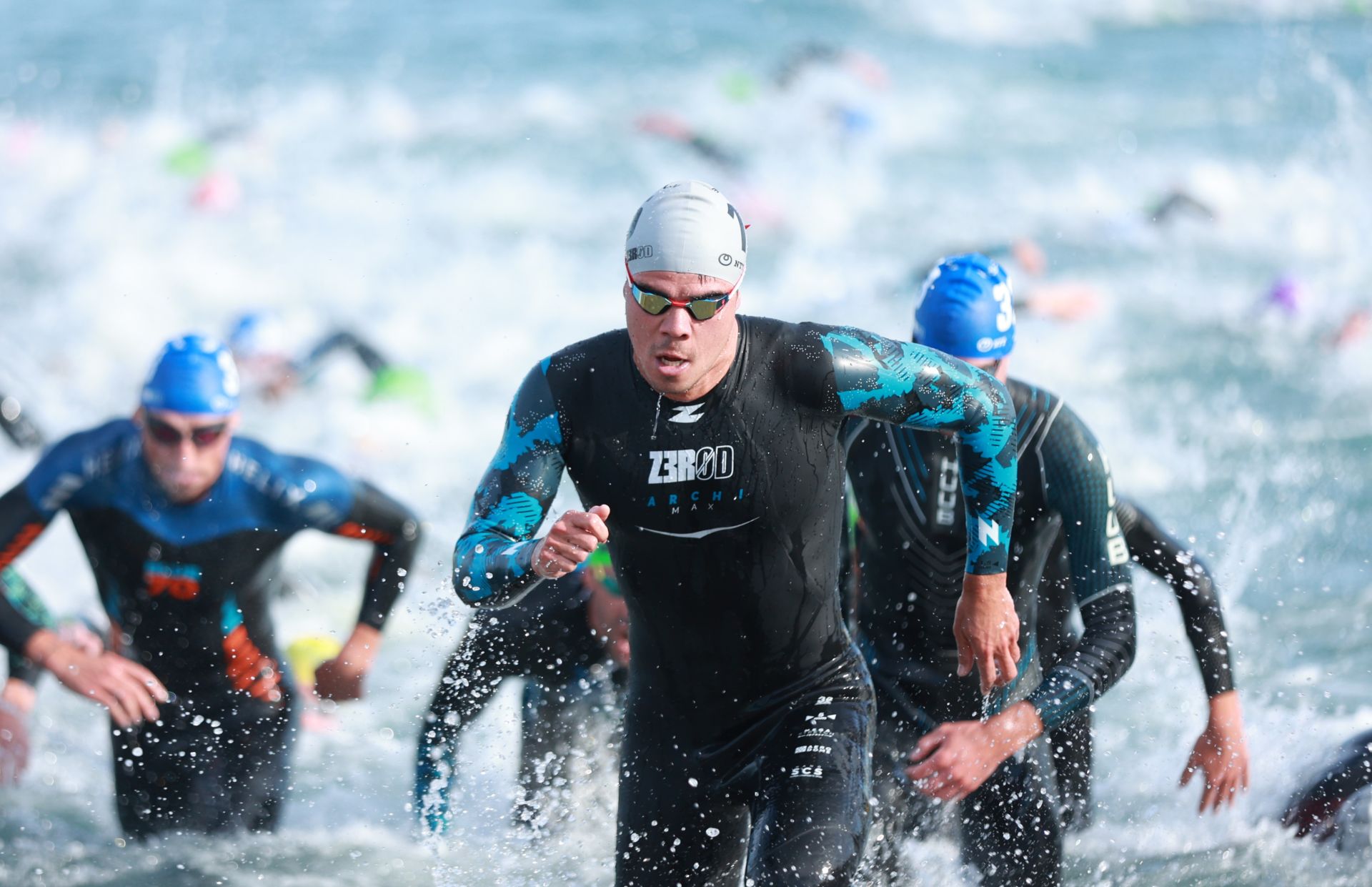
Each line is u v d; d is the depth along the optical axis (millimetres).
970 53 69438
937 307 16047
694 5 77938
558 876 16547
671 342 12031
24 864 17875
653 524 12938
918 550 16062
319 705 21969
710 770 13930
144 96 62281
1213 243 44125
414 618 24531
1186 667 21250
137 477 17906
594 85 63344
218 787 18812
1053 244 43969
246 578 18500
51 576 27000
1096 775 18516
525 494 12680
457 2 79875
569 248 45531
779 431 12781
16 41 71500
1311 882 15969
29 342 38375
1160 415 31328
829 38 71688
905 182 50500
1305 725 19062
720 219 12125
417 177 52500
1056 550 17000
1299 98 60062
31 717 21891
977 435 13109
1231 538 25375
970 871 15531
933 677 16141
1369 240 44250
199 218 48781
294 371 33625
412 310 40781
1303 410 31453
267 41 71562
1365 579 23656
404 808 19344
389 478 29984
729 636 13430
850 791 13000
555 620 17281
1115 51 70062
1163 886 15992
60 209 49531
